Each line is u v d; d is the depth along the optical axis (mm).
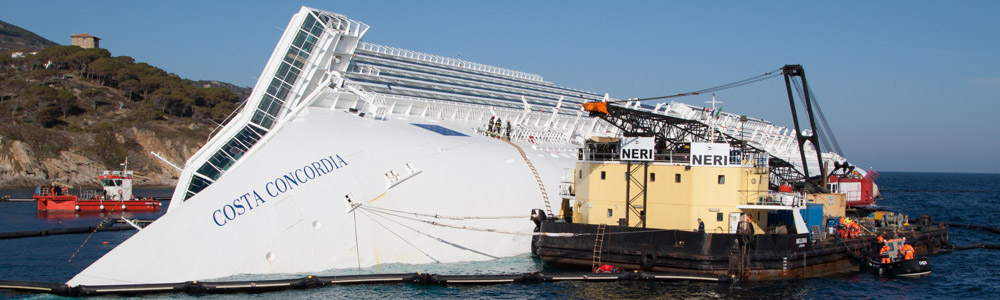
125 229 70750
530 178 52156
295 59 62031
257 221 40656
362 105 60469
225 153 60938
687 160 43094
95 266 37281
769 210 46906
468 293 38469
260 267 39750
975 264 54406
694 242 41031
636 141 43250
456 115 68750
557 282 40844
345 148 46344
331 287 38594
